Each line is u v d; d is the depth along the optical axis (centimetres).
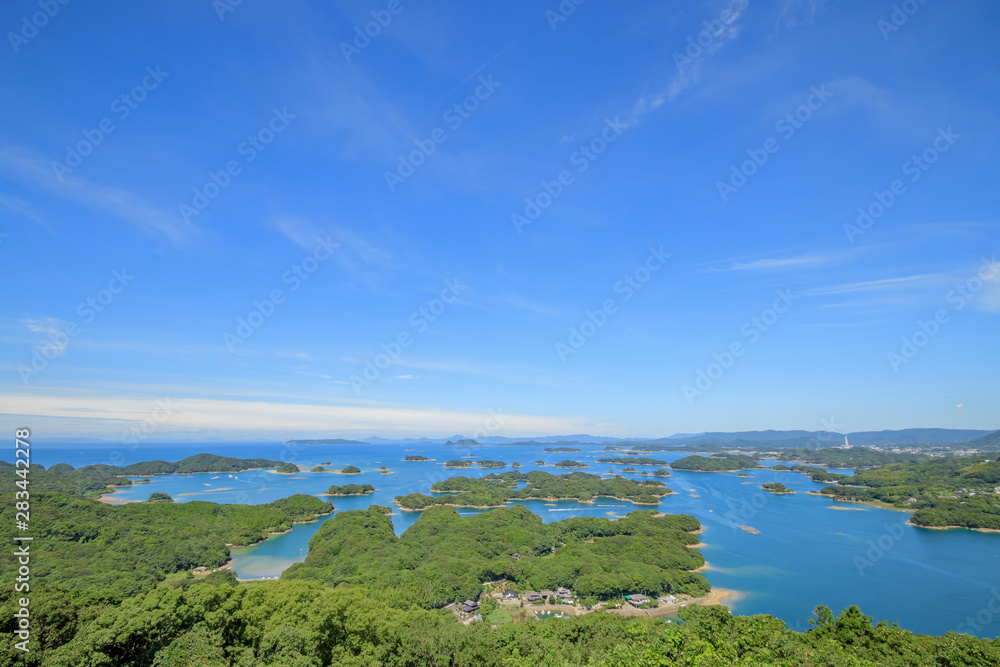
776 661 3731
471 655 5122
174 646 4094
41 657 3516
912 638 5088
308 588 5684
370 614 5228
